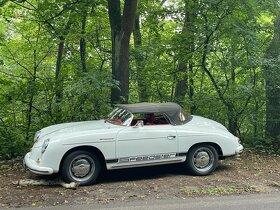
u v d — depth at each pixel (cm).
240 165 839
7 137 1018
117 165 691
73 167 673
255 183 689
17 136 1027
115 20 1081
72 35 1121
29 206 558
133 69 1216
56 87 1077
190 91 1215
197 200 585
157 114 735
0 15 1182
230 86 1112
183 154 729
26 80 1121
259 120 1135
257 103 1125
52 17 1136
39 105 1083
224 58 1088
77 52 1298
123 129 699
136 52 1195
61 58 1236
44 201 583
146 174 754
